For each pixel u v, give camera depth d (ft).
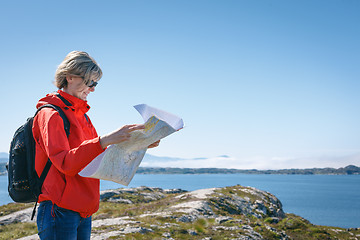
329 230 96.12
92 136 9.42
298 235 85.97
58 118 7.78
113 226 55.83
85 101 8.70
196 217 76.48
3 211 107.76
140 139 7.27
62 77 8.48
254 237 58.70
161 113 7.88
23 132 8.21
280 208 141.69
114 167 7.21
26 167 8.09
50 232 8.00
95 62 8.79
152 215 73.26
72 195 8.02
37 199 8.20
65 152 7.35
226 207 111.86
